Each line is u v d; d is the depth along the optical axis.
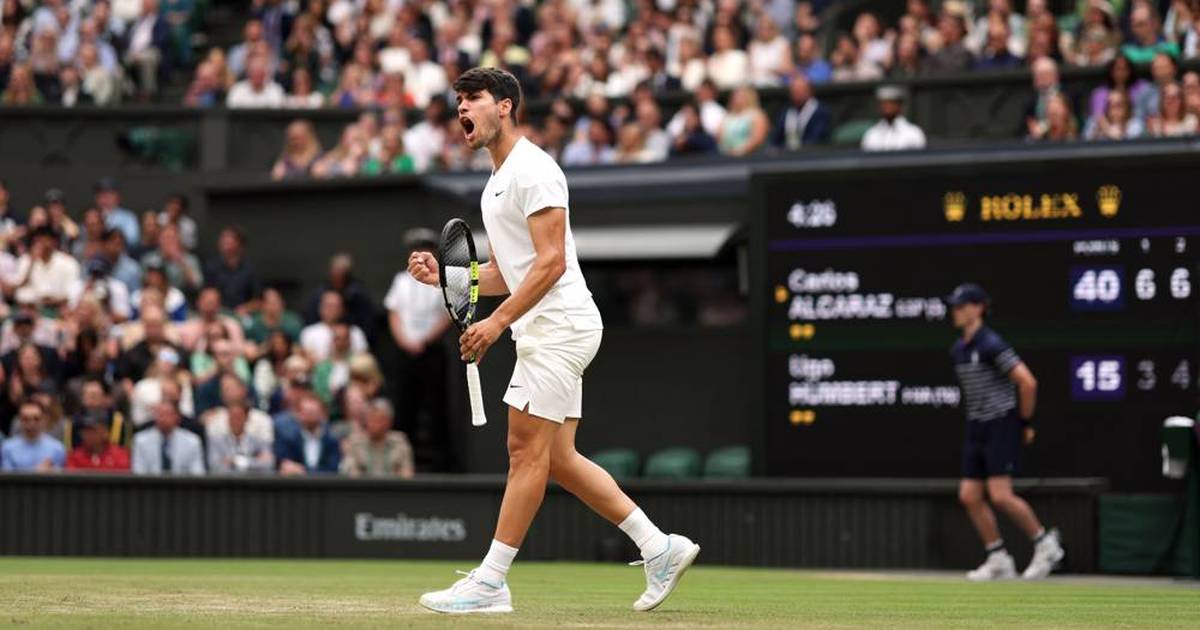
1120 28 36.97
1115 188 27.36
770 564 27.97
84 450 29.25
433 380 35.72
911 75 36.19
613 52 42.19
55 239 36.38
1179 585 23.17
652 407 34.44
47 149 41.09
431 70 41.69
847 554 27.70
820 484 27.80
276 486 28.48
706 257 33.69
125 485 28.11
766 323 29.06
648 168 34.34
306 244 39.41
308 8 46.31
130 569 23.44
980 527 25.55
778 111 37.12
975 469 25.52
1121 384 27.27
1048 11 40.69
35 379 31.62
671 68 41.59
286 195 39.56
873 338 28.47
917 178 28.34
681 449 34.12
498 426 34.03
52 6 44.94
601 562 28.06
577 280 13.54
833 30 42.81
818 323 28.81
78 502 28.03
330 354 34.62
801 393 28.86
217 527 28.31
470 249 13.77
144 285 35.84
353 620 12.38
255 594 16.42
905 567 27.47
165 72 45.44
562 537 28.33
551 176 13.23
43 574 21.33
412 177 37.97
